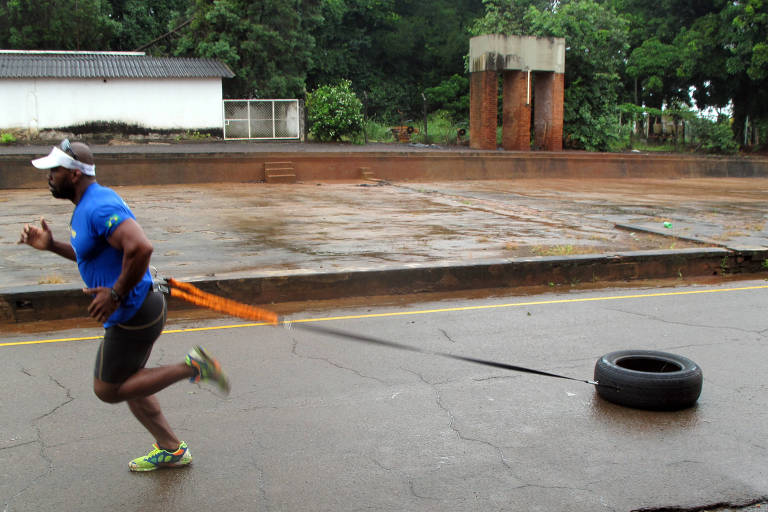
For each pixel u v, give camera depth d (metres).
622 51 34.44
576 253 10.33
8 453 4.20
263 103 29.83
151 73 27.59
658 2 39.94
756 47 33.09
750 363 6.04
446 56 50.56
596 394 5.27
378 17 50.28
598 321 7.48
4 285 7.98
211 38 33.94
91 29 37.25
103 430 4.53
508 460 4.17
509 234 12.37
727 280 10.16
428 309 8.01
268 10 34.53
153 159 21.12
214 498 3.70
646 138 39.47
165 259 9.68
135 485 3.83
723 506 3.70
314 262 9.54
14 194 18.16
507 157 25.72
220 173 22.02
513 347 6.46
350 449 4.29
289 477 3.93
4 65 26.62
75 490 3.77
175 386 5.30
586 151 31.36
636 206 17.36
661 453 4.29
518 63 28.27
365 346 6.39
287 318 7.49
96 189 3.54
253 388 5.29
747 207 17.47
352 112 30.17
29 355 6.07
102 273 3.58
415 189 20.81
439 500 3.70
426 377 5.59
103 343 3.66
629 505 3.67
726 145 35.41
